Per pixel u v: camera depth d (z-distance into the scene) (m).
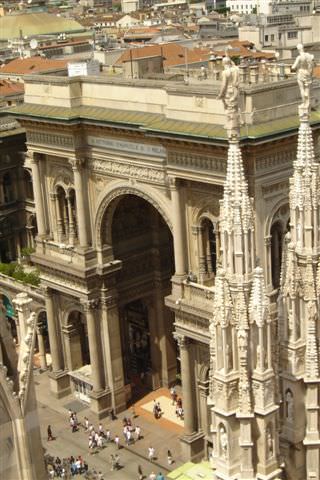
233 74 30.39
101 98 78.88
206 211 70.31
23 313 24.00
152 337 90.12
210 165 67.25
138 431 82.69
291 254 31.84
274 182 67.56
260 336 30.59
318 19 196.00
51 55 189.75
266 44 188.50
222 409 31.45
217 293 31.02
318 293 31.89
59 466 77.69
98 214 81.81
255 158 65.19
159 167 73.62
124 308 92.19
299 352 32.19
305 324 32.06
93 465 78.94
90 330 85.06
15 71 156.50
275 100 66.50
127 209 83.69
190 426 76.25
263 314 30.47
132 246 86.00
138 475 76.69
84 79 80.19
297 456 33.03
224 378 31.16
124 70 90.12
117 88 77.06
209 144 65.44
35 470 24.03
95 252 83.12
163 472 76.75
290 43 195.62
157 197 75.19
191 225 72.00
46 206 87.25
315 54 133.50
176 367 91.62
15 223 112.12
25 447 23.66
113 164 78.44
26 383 23.58
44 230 87.88
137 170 76.12
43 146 84.12
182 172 69.88
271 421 31.50
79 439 83.56
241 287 30.53
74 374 89.69
